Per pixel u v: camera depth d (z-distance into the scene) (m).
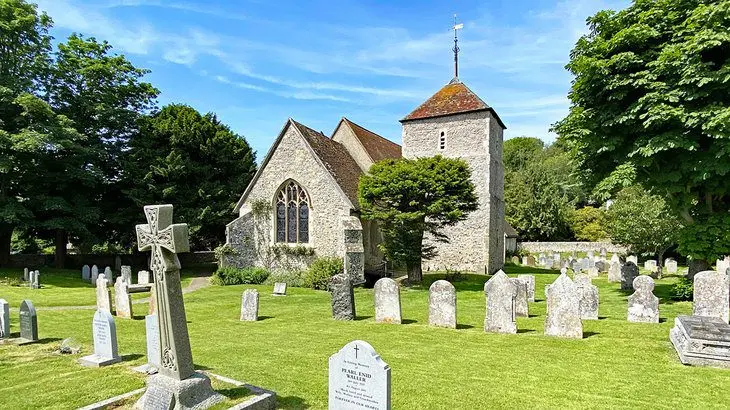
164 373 6.08
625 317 12.83
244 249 26.94
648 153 12.47
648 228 23.80
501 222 34.41
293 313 15.43
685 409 6.49
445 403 6.76
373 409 5.82
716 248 13.39
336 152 28.89
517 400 6.86
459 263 30.11
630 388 7.30
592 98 14.40
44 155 28.36
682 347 8.78
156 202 33.31
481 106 30.14
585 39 14.83
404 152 32.34
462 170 21.94
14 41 28.23
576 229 49.56
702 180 13.16
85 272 27.17
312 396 7.01
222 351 10.03
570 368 8.35
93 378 7.90
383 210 21.92
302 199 26.12
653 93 12.44
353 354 6.02
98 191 33.41
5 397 6.98
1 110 27.22
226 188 36.41
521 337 10.71
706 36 11.66
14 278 24.67
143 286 23.39
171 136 34.59
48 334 12.09
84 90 31.64
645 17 13.42
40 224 28.02
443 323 12.23
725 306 10.95
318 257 25.30
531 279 16.61
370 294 19.92
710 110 11.72
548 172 57.88
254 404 6.16
